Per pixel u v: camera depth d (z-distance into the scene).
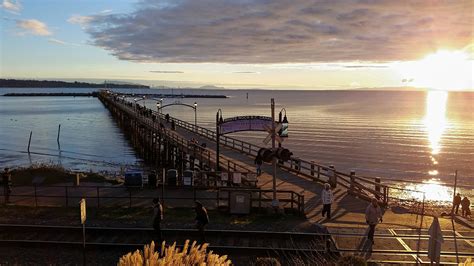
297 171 25.03
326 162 51.59
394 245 13.38
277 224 15.89
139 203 19.66
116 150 61.09
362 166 49.53
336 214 16.94
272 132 17.83
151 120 58.09
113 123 102.19
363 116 130.50
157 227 13.92
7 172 20.45
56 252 13.88
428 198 35.50
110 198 20.50
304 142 68.50
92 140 71.81
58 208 18.81
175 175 23.09
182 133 47.28
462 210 20.00
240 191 17.56
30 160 51.56
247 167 26.62
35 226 15.53
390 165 50.28
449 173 46.16
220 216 17.34
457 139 75.38
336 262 8.97
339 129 89.62
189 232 14.91
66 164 48.03
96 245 13.99
